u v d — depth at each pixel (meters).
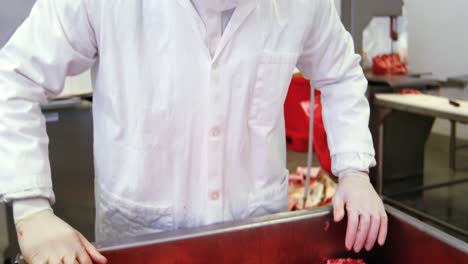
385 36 2.94
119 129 1.02
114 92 1.00
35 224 0.85
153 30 0.97
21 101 0.91
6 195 0.86
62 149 2.14
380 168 2.78
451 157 3.42
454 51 3.86
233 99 1.03
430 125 3.02
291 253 1.00
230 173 1.07
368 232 0.99
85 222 2.27
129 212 1.05
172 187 1.05
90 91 2.18
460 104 2.39
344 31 1.17
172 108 0.99
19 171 0.87
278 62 1.05
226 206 1.07
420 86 2.77
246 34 1.01
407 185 3.05
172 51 0.98
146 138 1.00
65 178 2.18
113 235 1.10
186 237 0.91
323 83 1.20
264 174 1.12
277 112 1.09
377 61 2.93
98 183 1.10
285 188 1.17
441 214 2.69
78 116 2.15
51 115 2.08
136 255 0.89
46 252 0.80
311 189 2.51
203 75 0.99
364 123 1.14
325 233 1.01
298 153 3.76
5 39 1.88
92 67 1.05
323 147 2.88
